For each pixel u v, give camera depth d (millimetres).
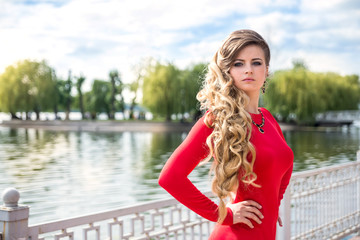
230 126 1479
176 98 44469
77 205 9180
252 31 1607
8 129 49500
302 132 40062
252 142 1531
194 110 47438
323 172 3965
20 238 1824
